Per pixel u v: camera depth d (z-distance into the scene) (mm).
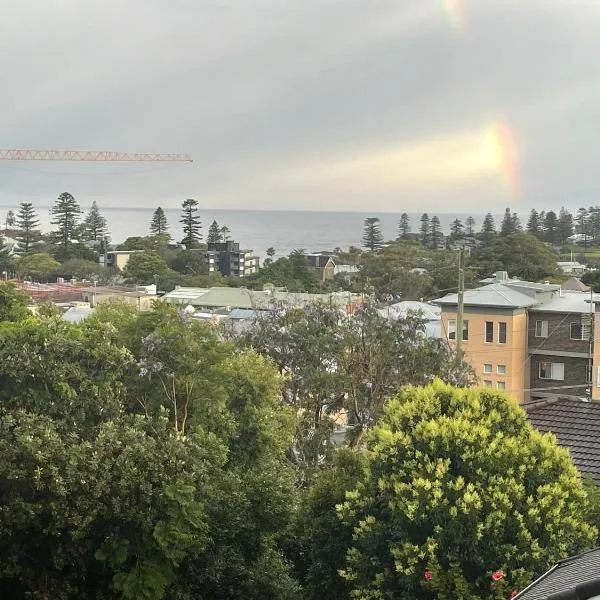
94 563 12820
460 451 11070
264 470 14742
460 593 10078
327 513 12906
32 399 12297
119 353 13438
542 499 10602
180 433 13297
